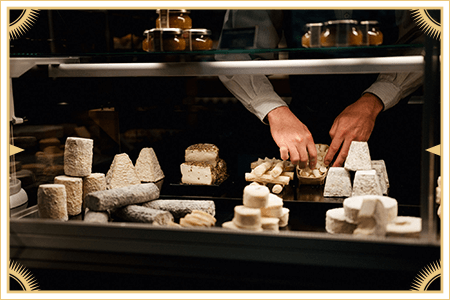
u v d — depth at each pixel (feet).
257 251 3.71
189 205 4.59
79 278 4.04
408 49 4.17
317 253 3.61
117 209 4.58
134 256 3.93
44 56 4.84
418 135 6.25
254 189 4.17
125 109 6.80
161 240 3.85
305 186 5.69
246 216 3.89
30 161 5.79
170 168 6.79
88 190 5.05
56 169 6.14
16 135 5.55
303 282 3.68
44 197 4.45
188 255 3.82
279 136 5.50
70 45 5.68
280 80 6.52
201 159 5.96
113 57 4.80
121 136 6.88
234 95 6.22
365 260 3.54
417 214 4.48
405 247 3.48
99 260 3.98
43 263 4.09
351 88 6.32
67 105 6.23
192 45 4.61
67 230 4.01
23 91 5.58
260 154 6.67
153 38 4.51
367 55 4.27
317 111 6.52
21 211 4.79
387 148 6.40
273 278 3.72
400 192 5.26
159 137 6.88
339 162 5.43
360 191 4.75
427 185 3.58
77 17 5.79
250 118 6.61
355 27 4.18
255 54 4.54
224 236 3.75
